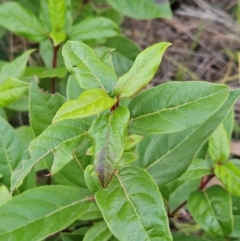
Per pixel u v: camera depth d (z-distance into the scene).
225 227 0.40
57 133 0.32
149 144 0.40
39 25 0.52
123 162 0.34
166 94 0.32
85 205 0.36
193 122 0.31
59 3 0.50
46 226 0.34
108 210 0.32
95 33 0.53
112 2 0.62
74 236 0.42
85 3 0.69
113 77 0.32
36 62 0.75
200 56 0.92
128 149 0.38
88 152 0.32
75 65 0.32
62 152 0.32
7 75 0.47
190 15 0.95
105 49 0.36
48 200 0.35
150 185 0.32
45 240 0.48
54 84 0.57
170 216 0.48
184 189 0.50
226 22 0.94
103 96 0.30
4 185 0.38
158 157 0.39
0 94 0.42
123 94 0.31
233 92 0.38
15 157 0.40
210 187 0.42
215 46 0.93
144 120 0.32
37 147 0.32
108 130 0.30
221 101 0.31
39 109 0.38
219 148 0.40
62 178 0.40
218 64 0.92
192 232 0.57
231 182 0.39
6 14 0.52
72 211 0.35
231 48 0.92
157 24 0.94
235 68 0.90
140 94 0.32
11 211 0.34
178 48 0.93
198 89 0.31
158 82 0.89
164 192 0.46
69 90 0.36
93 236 0.38
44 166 0.47
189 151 0.39
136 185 0.33
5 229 0.33
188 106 0.31
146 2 0.62
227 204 0.40
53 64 0.55
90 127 0.30
